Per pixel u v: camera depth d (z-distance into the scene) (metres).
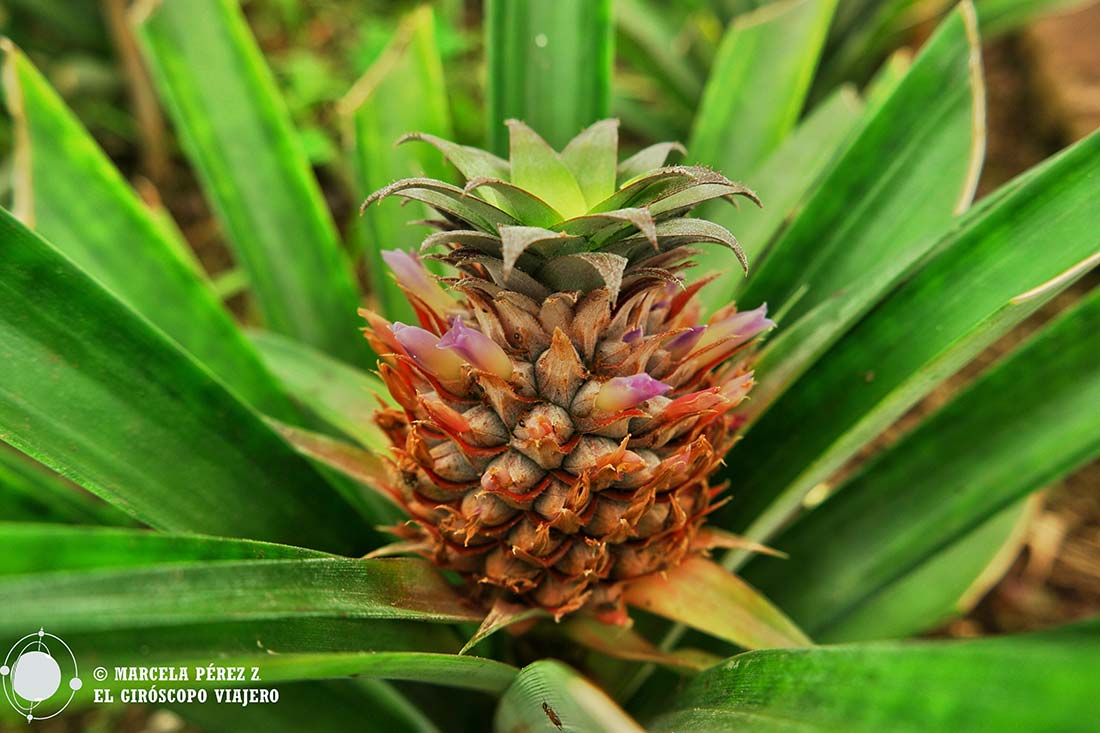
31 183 0.56
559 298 0.49
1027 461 0.54
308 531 0.54
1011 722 0.41
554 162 0.49
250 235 0.60
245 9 1.25
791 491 0.53
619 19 0.95
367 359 0.62
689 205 0.49
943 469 0.56
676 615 0.52
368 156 0.61
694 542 0.53
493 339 0.50
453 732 0.57
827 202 0.57
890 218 0.57
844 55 0.96
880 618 0.63
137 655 0.45
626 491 0.50
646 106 1.09
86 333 0.51
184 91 0.59
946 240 0.54
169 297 0.57
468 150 0.50
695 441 0.50
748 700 0.46
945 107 0.56
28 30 1.08
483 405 0.50
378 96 0.61
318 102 1.11
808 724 0.44
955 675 0.42
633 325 0.50
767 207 0.60
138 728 0.68
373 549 0.56
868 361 0.55
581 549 0.51
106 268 0.57
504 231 0.46
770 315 0.58
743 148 0.63
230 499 0.53
